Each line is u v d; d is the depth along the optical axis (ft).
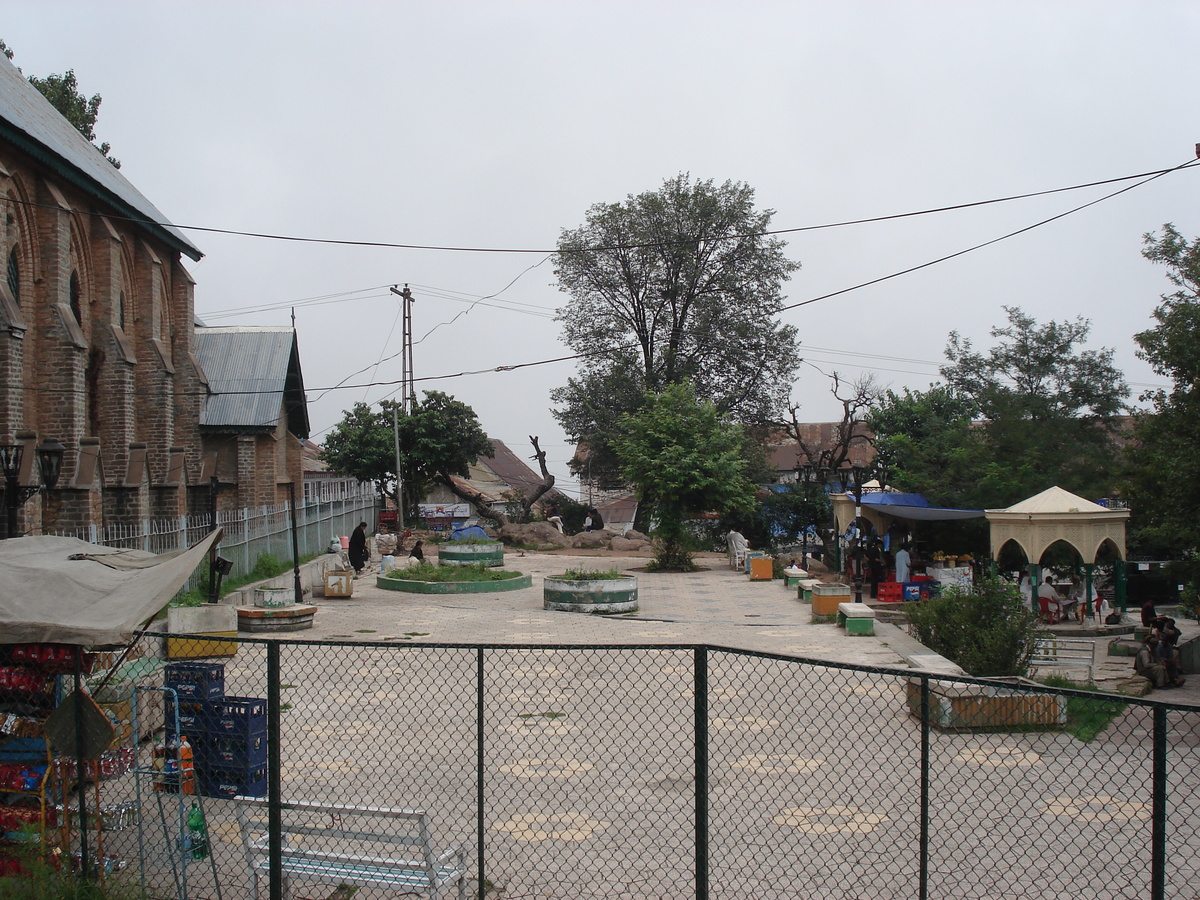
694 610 76.13
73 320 86.38
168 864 23.50
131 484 95.86
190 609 49.70
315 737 35.58
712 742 34.83
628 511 228.43
